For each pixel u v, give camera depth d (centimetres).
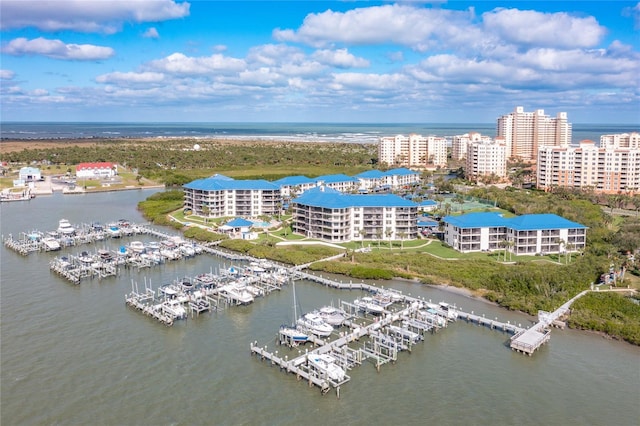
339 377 9694
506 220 18962
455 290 14650
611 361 10569
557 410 8938
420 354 10969
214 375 10000
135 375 9950
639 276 15225
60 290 14762
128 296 14238
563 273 14425
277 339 11625
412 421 8600
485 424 8550
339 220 19650
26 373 9956
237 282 15038
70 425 8394
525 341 10975
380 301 13338
